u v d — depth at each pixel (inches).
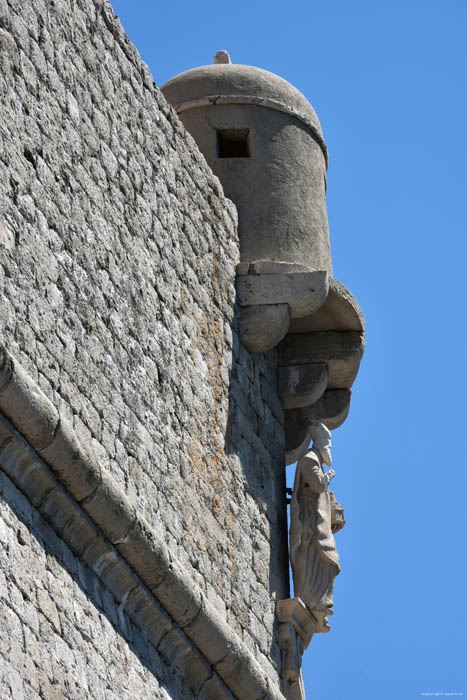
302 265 1536.7
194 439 1382.9
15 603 1097.4
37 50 1246.3
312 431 1585.9
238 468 1457.9
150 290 1353.3
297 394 1584.6
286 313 1521.9
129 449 1272.1
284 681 1460.4
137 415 1295.5
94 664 1169.4
